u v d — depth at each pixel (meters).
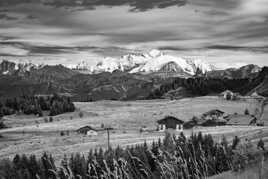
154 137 131.75
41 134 175.38
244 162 16.06
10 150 127.62
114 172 11.76
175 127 167.88
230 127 147.50
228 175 14.87
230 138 100.06
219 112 181.12
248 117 170.25
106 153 50.53
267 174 13.39
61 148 118.38
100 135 151.38
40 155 109.50
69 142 134.12
